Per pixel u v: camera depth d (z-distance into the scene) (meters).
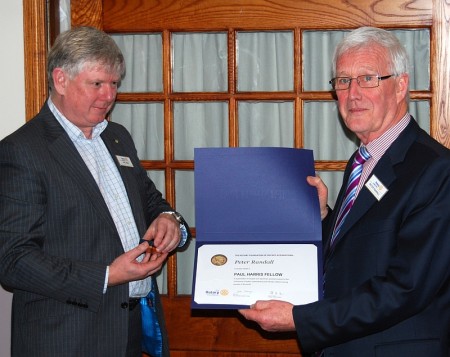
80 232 1.82
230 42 2.38
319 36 2.41
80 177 1.83
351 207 1.70
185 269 2.54
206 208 1.87
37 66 2.41
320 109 2.45
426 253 1.53
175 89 2.51
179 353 2.49
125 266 1.77
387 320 1.55
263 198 1.86
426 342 1.57
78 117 1.87
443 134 2.28
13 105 2.44
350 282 1.64
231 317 2.45
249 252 1.83
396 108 1.72
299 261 1.79
